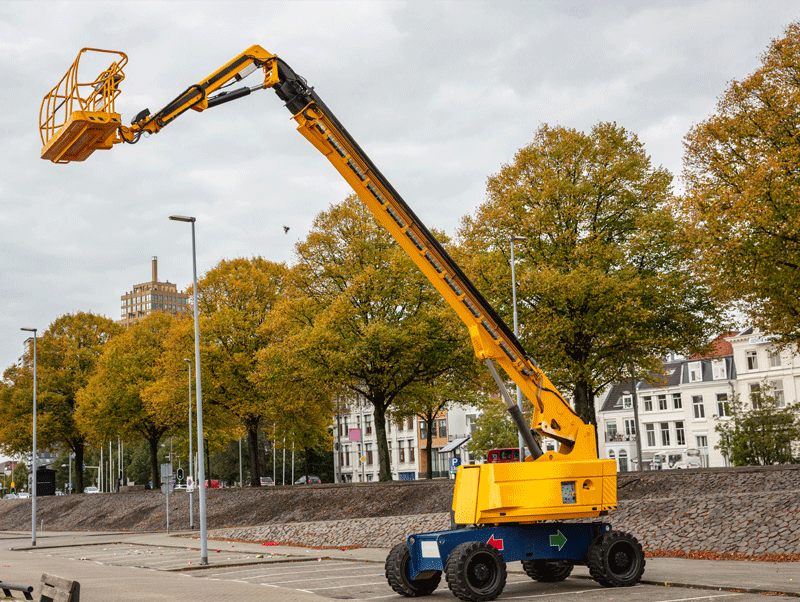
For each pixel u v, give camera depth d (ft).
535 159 116.98
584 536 46.96
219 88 40.29
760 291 84.79
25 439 220.02
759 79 90.58
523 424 45.96
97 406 195.83
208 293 175.22
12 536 147.64
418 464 313.12
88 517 170.60
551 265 109.40
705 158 93.45
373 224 138.72
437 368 129.18
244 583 56.29
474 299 45.98
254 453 165.99
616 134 117.39
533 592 44.27
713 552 55.72
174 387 163.43
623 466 262.26
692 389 245.65
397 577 45.09
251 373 148.46
